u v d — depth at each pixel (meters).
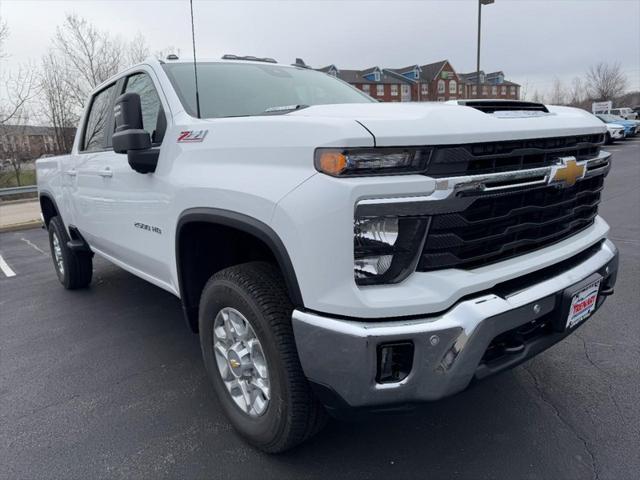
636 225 6.76
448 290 1.76
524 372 2.95
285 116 2.02
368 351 1.71
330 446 2.36
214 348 2.50
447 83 61.62
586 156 2.34
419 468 2.19
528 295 1.95
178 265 2.56
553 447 2.28
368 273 1.75
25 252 7.92
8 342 3.84
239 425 2.38
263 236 1.93
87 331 3.98
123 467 2.29
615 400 2.63
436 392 1.78
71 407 2.83
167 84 2.86
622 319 3.63
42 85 21.75
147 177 2.79
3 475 2.26
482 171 1.82
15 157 20.66
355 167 1.67
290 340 2.03
